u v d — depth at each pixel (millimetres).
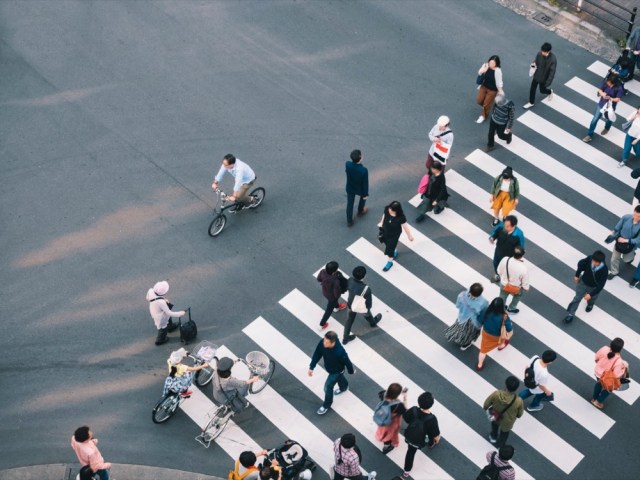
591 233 17141
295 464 13594
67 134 19000
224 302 16188
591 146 18594
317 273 16578
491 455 12602
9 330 15867
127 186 18016
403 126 18922
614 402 14789
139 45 20750
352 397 14891
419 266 16641
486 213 17484
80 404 14883
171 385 14109
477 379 15062
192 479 13992
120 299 16250
